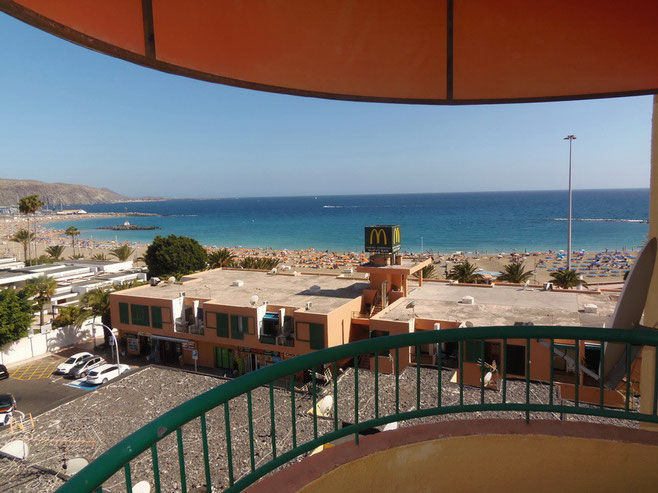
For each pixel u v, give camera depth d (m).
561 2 2.20
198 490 4.03
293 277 35.34
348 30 2.20
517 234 124.12
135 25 1.66
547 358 19.06
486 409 2.71
